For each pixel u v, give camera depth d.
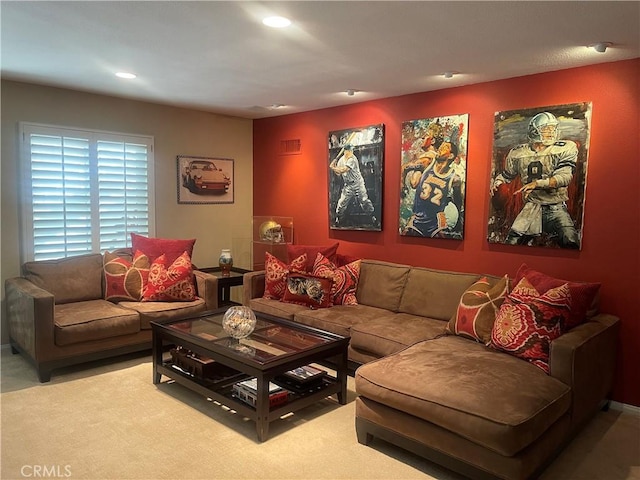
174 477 2.39
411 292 4.05
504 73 3.57
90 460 2.53
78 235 4.55
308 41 2.93
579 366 2.64
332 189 4.99
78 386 3.51
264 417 2.76
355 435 2.86
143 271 4.43
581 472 2.52
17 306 3.86
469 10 2.41
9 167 4.12
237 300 5.84
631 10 2.37
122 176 4.80
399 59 3.27
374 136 4.57
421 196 4.25
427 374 2.59
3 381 3.56
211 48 3.09
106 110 4.64
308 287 4.23
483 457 2.23
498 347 2.93
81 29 2.77
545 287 3.08
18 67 3.62
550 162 3.46
